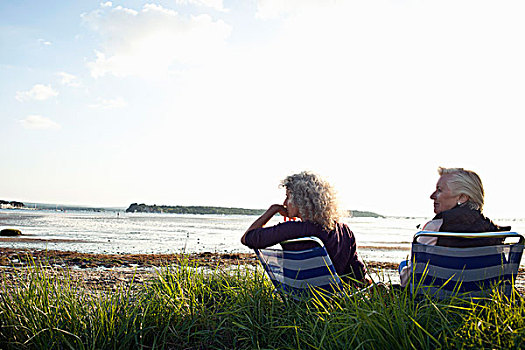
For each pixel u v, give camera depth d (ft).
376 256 49.11
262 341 11.94
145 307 12.85
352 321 10.64
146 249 53.31
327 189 12.96
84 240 66.49
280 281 13.03
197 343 12.21
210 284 16.35
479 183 11.95
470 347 9.46
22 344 10.91
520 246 11.10
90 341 11.44
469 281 11.14
